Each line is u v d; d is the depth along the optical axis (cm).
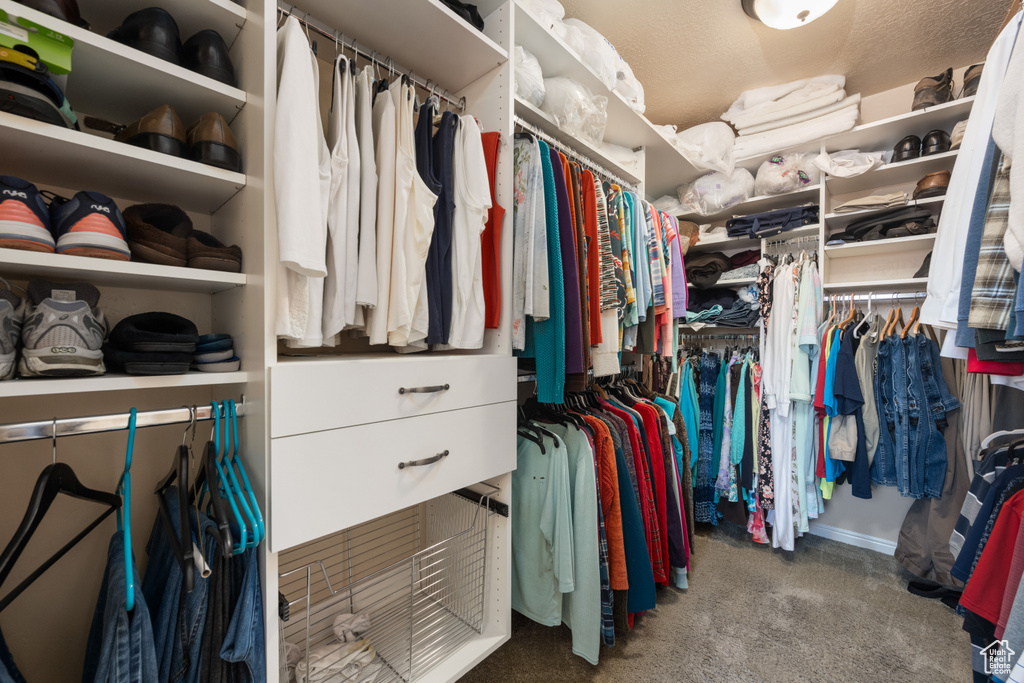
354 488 83
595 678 122
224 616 72
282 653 83
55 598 87
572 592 122
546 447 129
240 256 84
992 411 166
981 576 97
